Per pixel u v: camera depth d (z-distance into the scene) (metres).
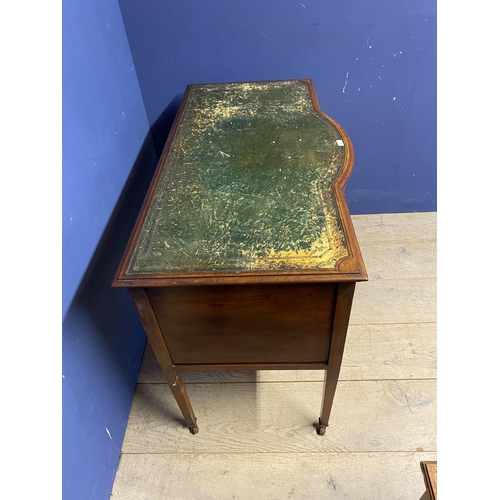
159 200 0.84
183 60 1.34
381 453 1.04
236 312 0.75
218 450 1.07
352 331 1.33
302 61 1.35
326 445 1.06
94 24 1.03
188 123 1.10
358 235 1.67
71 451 0.82
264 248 0.71
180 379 0.94
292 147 0.98
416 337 1.30
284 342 0.82
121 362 1.12
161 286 0.68
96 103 1.01
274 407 1.15
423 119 1.48
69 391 0.82
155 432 1.11
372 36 1.29
